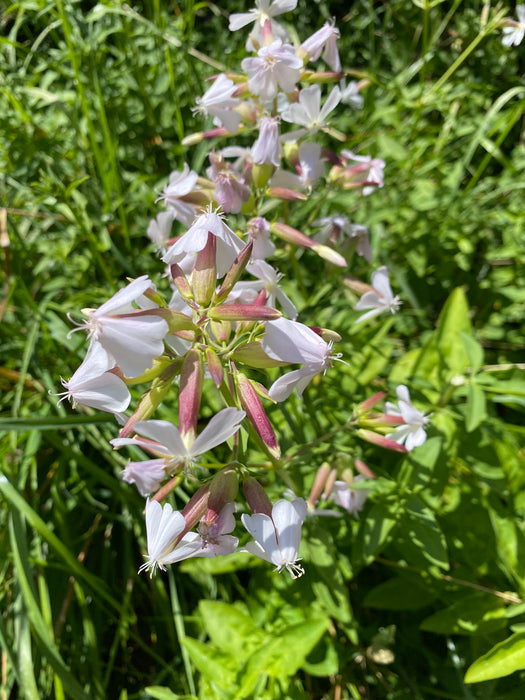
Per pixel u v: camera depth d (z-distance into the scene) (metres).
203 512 0.12
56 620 0.19
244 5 0.29
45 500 0.21
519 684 0.18
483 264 0.26
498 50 0.28
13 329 0.22
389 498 0.17
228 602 0.20
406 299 0.25
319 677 0.19
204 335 0.12
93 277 0.24
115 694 0.20
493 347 0.25
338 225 0.18
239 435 0.13
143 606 0.21
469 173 0.28
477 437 0.19
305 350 0.12
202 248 0.12
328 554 0.16
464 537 0.18
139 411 0.12
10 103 0.23
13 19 0.28
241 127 0.17
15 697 0.19
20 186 0.22
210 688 0.16
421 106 0.25
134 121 0.25
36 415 0.21
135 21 0.26
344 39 0.30
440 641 0.19
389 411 0.16
